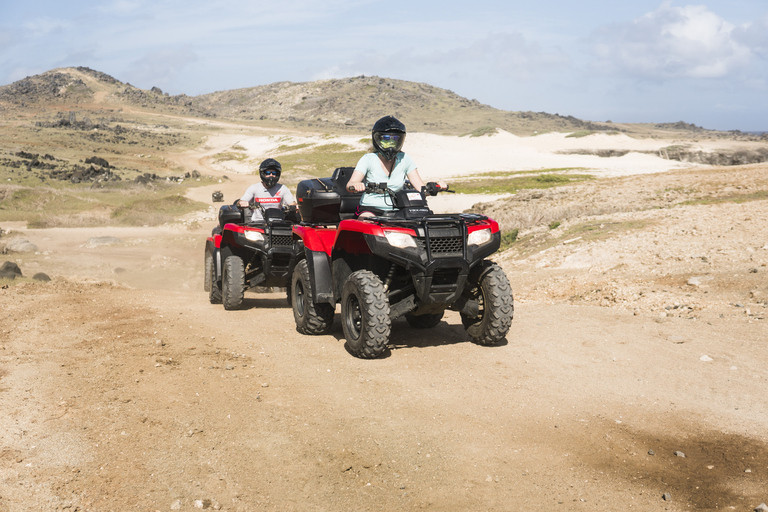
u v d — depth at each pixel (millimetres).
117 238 27219
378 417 4164
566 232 16000
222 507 3018
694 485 3246
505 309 5719
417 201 5770
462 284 5566
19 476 3230
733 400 4438
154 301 9414
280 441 3766
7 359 5488
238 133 195625
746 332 6137
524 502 3096
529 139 117000
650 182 30062
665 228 13945
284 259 8523
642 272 10336
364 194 6113
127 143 149375
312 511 3020
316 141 121500
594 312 7648
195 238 28766
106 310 8148
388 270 6078
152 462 3439
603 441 3799
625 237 13555
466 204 43969
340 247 6168
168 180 77312
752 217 13953
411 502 3107
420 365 5379
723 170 34438
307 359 5641
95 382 4820
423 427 4000
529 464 3506
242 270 8703
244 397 4535
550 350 5824
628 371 5160
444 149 99250
